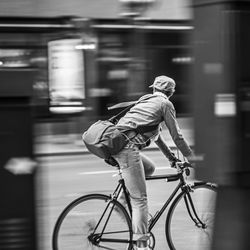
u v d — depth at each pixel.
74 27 26.28
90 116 26.45
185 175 8.44
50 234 9.88
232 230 5.57
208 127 5.48
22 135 4.89
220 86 5.30
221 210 5.65
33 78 4.87
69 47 26.50
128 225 7.86
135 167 7.61
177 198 8.26
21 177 4.92
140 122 7.64
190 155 7.78
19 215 4.94
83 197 7.79
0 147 4.86
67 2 26.52
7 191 4.90
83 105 26.45
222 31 5.25
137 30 27.16
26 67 4.88
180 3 28.27
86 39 26.64
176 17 28.23
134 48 27.97
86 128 25.89
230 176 5.38
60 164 20.14
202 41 5.47
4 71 4.80
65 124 25.34
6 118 4.84
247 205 5.54
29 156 4.92
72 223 7.77
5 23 25.89
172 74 29.17
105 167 19.30
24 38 26.16
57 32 26.41
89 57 26.94
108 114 27.36
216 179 5.44
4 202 4.91
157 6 26.55
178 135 7.71
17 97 4.83
